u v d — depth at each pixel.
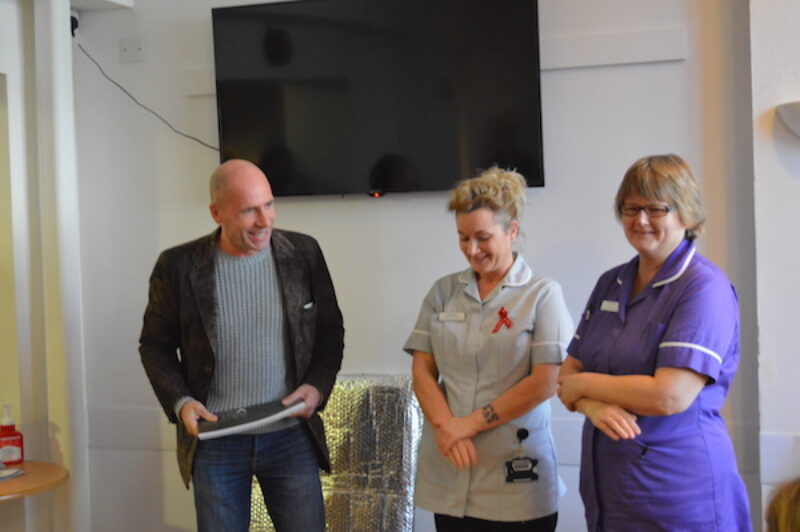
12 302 3.37
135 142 3.48
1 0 3.30
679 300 2.02
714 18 2.88
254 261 2.49
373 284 3.24
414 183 3.11
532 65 2.96
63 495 3.43
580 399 2.08
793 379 2.66
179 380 2.49
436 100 3.06
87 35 3.51
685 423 2.01
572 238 3.04
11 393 3.40
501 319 2.35
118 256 3.52
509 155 3.00
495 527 2.33
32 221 3.41
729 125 2.88
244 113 3.25
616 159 2.99
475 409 2.34
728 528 2.02
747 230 2.86
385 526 2.95
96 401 3.56
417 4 3.07
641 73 2.96
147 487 3.53
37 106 3.36
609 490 2.08
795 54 2.64
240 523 2.52
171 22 3.41
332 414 3.06
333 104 3.17
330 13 3.15
